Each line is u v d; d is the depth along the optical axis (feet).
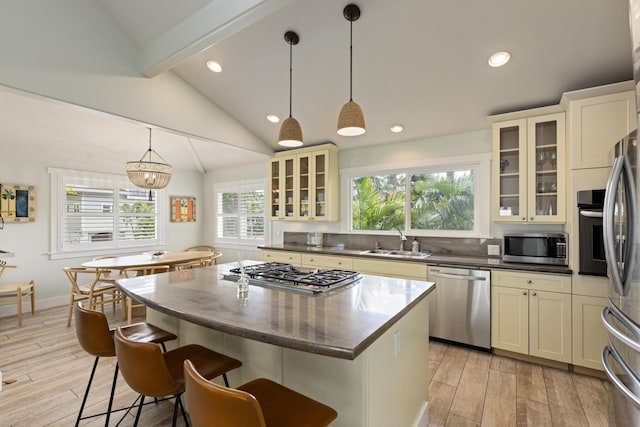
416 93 10.12
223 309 4.92
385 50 8.65
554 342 8.57
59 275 14.78
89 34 8.52
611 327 4.97
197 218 20.59
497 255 11.00
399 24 7.81
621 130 7.68
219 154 18.17
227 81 11.06
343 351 3.41
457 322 9.99
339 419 4.49
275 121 13.03
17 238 13.60
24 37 7.38
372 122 12.07
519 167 9.80
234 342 5.90
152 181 13.15
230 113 12.96
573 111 8.23
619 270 5.03
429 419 6.60
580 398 7.30
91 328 5.76
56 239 14.67
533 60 8.14
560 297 8.47
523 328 8.98
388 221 13.88
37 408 7.00
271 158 15.84
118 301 13.96
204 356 5.53
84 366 8.98
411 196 13.26
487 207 11.38
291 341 3.71
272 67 10.03
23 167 13.73
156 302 5.35
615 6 6.54
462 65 8.70
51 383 8.07
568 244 9.05
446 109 10.61
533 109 9.39
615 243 5.17
